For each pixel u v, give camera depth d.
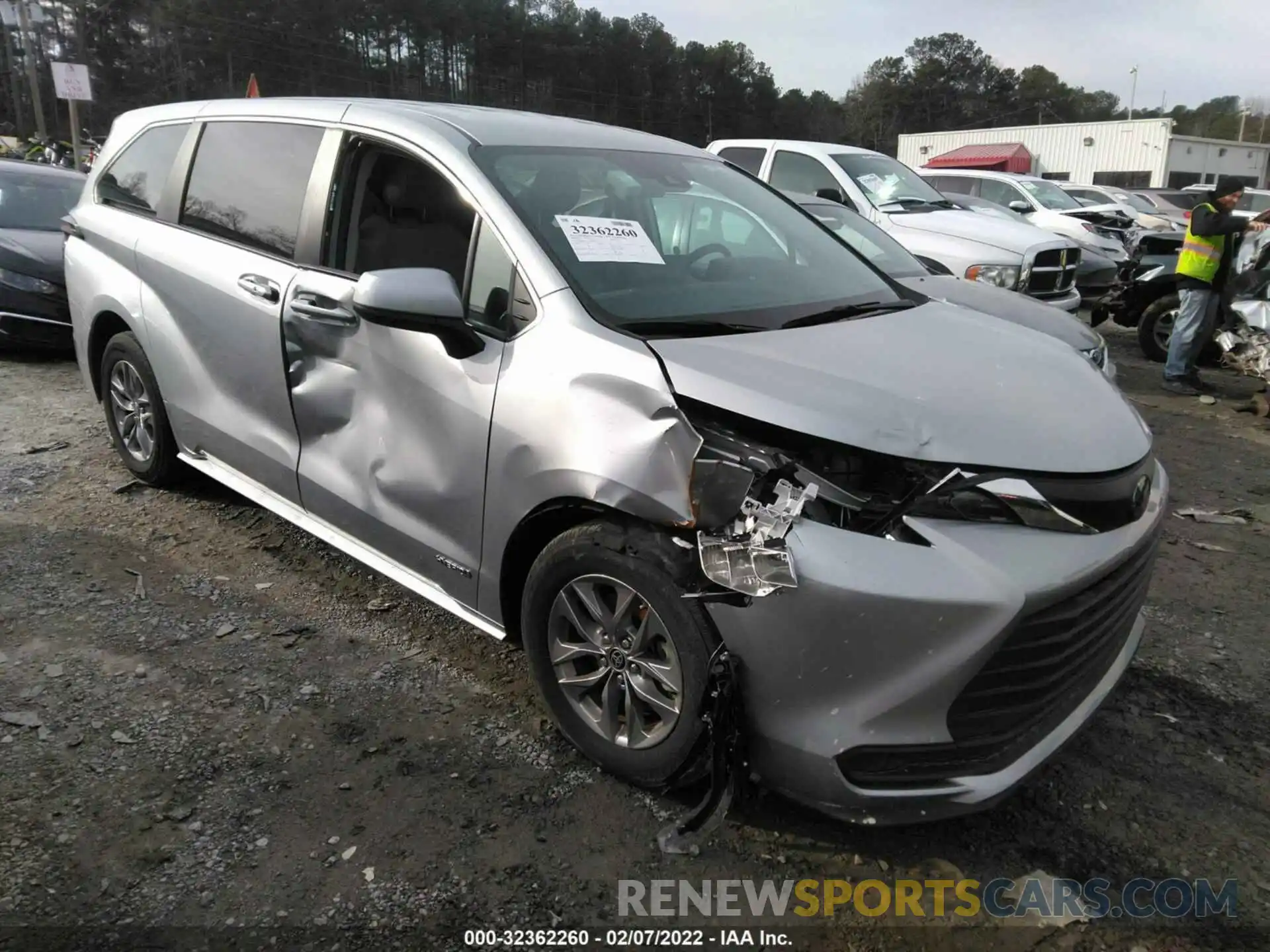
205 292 3.86
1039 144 39.47
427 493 3.03
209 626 3.54
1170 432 7.22
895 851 2.59
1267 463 6.44
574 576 2.66
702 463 2.35
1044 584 2.29
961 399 2.57
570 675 2.80
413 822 2.59
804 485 2.32
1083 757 3.05
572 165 3.33
